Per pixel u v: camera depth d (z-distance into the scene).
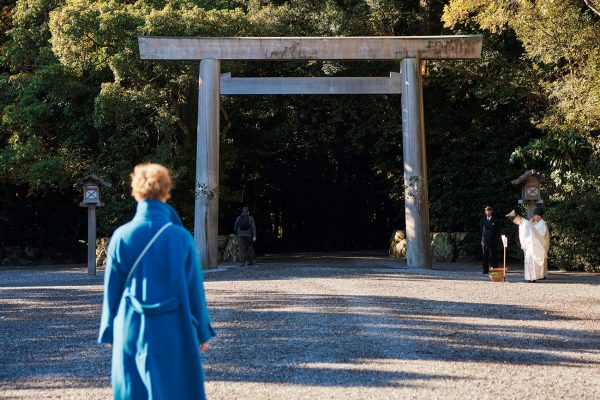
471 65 22.38
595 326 8.88
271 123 26.95
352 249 36.28
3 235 28.41
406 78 18.61
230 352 7.23
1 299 11.77
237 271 17.30
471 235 23.44
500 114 24.70
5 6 27.44
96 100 20.97
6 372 6.50
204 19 21.11
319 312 9.81
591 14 19.06
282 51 18.56
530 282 14.64
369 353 7.12
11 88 23.97
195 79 21.47
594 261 18.39
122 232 3.82
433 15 24.89
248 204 33.06
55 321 9.37
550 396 5.59
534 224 14.96
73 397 5.60
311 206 35.28
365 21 23.30
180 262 3.76
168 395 3.64
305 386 5.82
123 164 22.00
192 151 23.09
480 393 5.64
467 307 10.39
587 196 18.42
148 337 3.66
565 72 20.62
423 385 5.86
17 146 22.91
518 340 7.92
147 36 18.47
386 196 34.41
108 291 3.77
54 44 21.94
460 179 24.62
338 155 31.55
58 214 29.02
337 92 18.77
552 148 20.19
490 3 18.12
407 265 18.66
